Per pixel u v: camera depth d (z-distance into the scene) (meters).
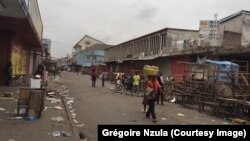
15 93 19.50
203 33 32.41
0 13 18.08
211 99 20.73
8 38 24.97
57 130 10.31
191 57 32.06
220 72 21.28
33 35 28.12
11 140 8.62
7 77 24.33
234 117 16.50
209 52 27.97
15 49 27.73
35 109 11.77
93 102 19.78
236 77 21.89
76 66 112.75
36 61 58.78
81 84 38.53
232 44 33.56
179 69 34.66
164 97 25.00
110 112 15.76
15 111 13.02
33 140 8.84
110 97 24.06
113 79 48.25
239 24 35.50
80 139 9.45
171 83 25.83
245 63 26.58
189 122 14.34
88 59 105.44
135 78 26.72
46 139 9.05
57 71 58.88
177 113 17.33
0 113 12.50
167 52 39.06
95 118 13.72
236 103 16.61
